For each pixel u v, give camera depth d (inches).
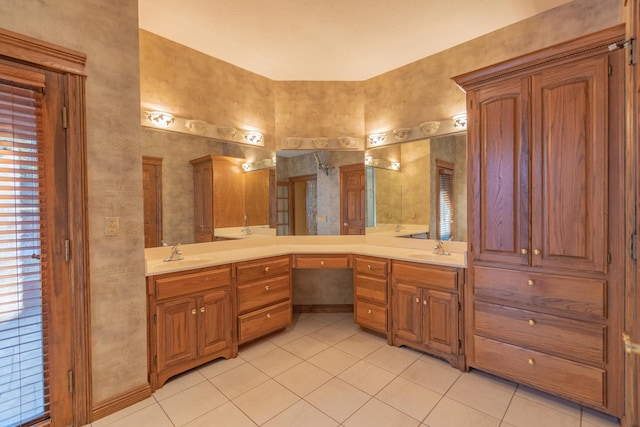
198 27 101.3
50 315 64.0
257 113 133.5
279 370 90.9
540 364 75.3
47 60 61.3
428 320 96.3
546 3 89.5
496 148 82.0
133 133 75.2
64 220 65.4
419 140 121.0
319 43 111.3
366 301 113.9
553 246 73.2
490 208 83.2
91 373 68.9
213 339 93.5
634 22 45.8
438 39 108.7
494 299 82.7
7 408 59.4
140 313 77.1
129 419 69.9
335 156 139.5
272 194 137.4
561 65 71.5
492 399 76.4
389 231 129.3
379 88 134.5
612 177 65.8
